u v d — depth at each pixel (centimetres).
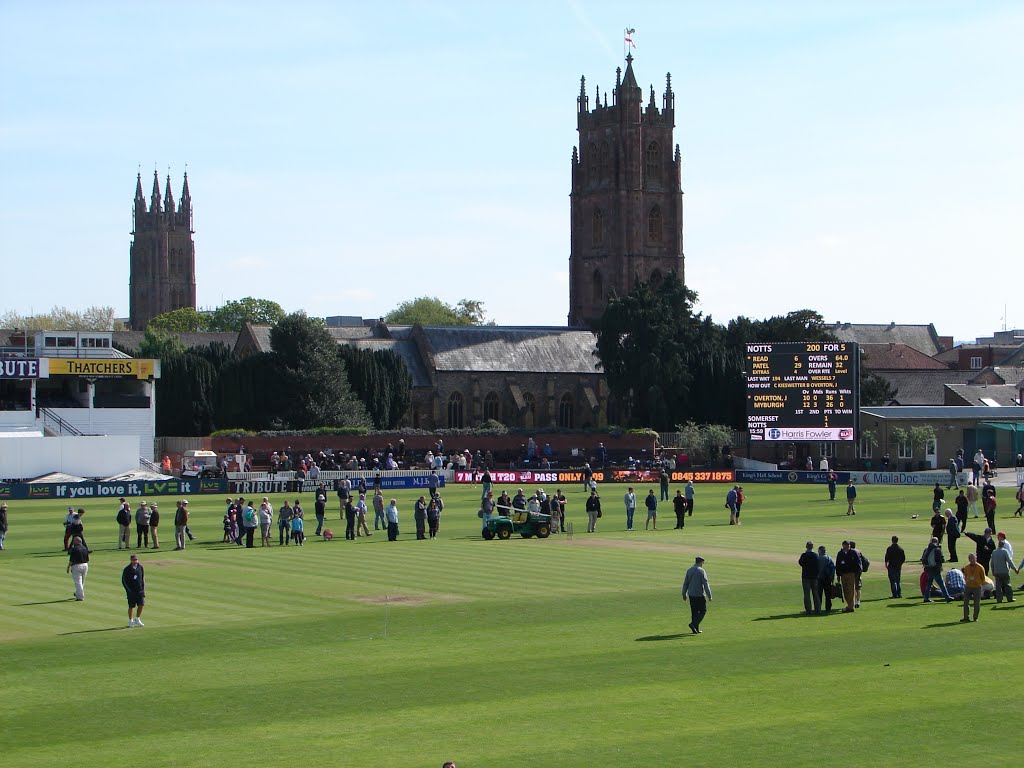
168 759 3059
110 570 6350
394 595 5425
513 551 7200
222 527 8794
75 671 3944
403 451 15425
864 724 3316
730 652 4178
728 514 9912
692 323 18650
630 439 16888
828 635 4466
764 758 3044
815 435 13550
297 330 16562
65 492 11275
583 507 10600
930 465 15038
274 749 3136
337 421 16450
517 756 3066
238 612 4991
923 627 4612
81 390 14925
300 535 7675
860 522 9119
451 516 9712
